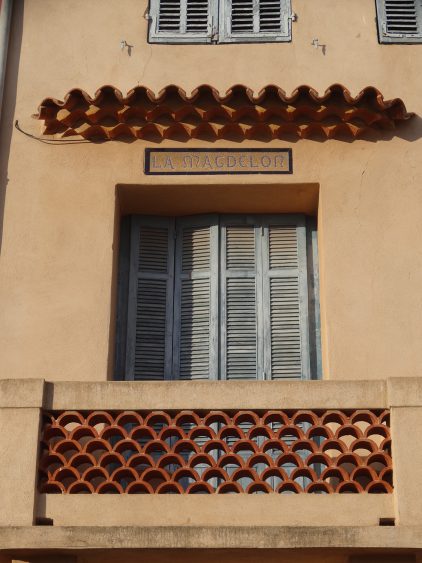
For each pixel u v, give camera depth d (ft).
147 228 37.96
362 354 34.47
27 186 36.65
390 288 35.24
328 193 36.50
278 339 36.60
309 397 31.09
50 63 38.45
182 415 31.24
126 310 36.91
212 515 30.25
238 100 36.65
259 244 37.73
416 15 39.04
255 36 38.68
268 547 28.99
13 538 29.25
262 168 36.83
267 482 32.04
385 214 36.19
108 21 39.06
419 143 37.09
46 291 35.32
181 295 37.29
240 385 31.22
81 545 29.12
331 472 30.99
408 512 29.76
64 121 36.96
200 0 39.63
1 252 35.76
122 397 31.24
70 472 31.04
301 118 36.99
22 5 39.19
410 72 38.14
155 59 38.47
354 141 37.11
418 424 30.53
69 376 34.32
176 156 37.06
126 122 37.04
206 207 37.76
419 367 34.27
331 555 29.86
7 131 37.35
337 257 35.68
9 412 30.96
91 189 36.63
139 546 29.07
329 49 38.50
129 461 31.07
